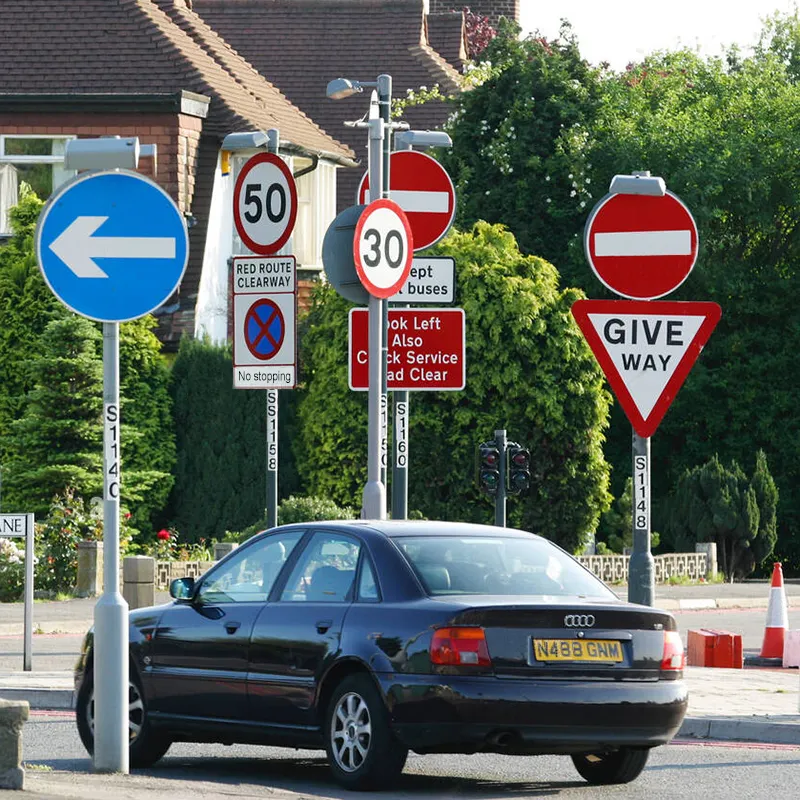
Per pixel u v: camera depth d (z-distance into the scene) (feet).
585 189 281.74
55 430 220.43
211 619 84.12
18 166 251.80
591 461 237.25
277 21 341.41
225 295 260.21
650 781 82.64
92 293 74.28
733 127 297.53
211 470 234.58
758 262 299.58
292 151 267.59
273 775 84.28
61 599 191.83
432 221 127.65
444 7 444.96
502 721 73.77
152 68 259.39
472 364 233.14
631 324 83.10
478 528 83.35
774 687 115.34
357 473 234.58
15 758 66.23
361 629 77.05
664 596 218.18
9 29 262.06
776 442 289.12
